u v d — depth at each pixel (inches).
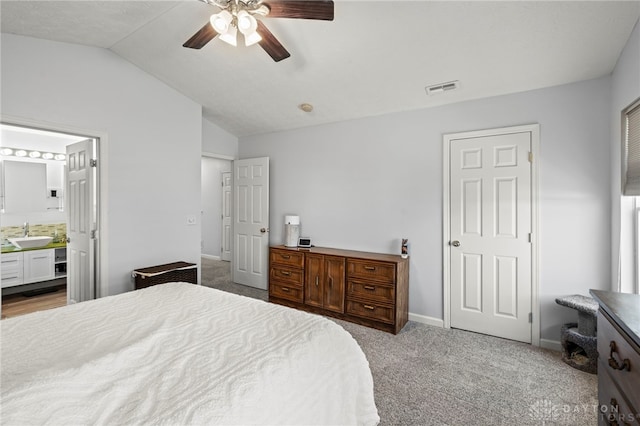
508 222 112.5
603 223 98.2
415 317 131.6
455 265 122.6
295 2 64.7
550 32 82.7
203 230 279.0
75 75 109.3
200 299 71.6
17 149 166.2
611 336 45.6
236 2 66.6
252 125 170.6
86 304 67.5
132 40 108.4
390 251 137.4
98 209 118.5
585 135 100.7
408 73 108.0
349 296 129.6
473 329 119.6
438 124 126.3
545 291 106.8
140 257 128.0
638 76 75.3
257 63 114.5
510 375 89.2
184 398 35.0
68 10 88.4
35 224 173.2
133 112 125.1
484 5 77.1
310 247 153.3
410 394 80.0
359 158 146.0
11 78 96.2
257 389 38.3
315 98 133.2
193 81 131.8
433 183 127.4
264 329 55.4
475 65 99.5
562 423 69.6
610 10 73.9
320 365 48.1
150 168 131.2
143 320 58.4
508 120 112.7
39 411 31.3
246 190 184.2
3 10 85.7
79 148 125.3
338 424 45.6
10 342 49.4
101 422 31.3
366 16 85.4
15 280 155.3
